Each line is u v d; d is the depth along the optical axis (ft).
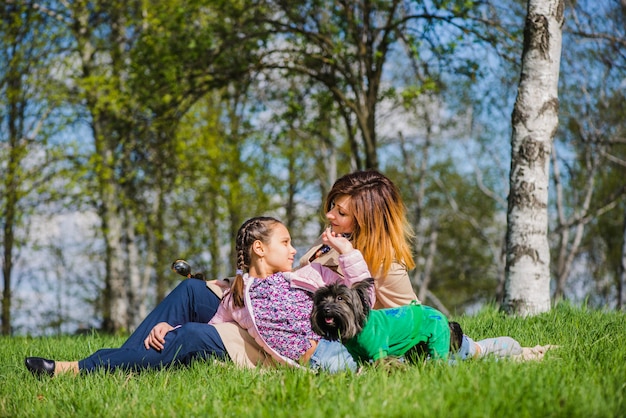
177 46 52.85
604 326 18.53
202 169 71.41
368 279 12.57
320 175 95.25
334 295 11.83
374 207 14.06
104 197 65.16
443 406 9.98
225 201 80.18
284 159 82.74
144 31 56.34
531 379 11.05
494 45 48.62
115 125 57.31
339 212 14.26
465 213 121.29
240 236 14.69
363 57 53.67
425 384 11.09
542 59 25.79
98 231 70.28
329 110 57.77
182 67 53.01
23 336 33.50
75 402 12.57
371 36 54.29
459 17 48.70
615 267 109.29
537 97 25.73
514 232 25.64
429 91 53.62
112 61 64.69
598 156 87.35
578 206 105.91
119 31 65.31
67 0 64.69
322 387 11.59
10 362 18.88
